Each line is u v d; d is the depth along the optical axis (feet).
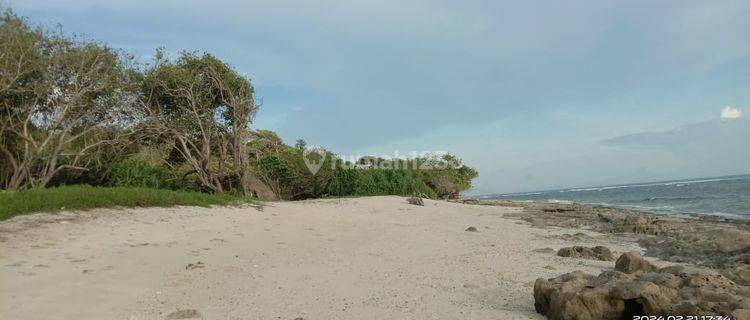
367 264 35.65
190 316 22.54
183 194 63.77
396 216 75.92
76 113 82.28
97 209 48.83
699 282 20.86
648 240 49.03
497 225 66.80
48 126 79.61
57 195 48.14
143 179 83.82
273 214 65.10
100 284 27.55
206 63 92.89
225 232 48.78
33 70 74.69
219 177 93.76
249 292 27.27
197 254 37.65
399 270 33.37
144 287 27.73
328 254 40.09
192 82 90.63
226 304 24.91
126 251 36.35
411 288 28.04
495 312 23.17
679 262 37.55
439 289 27.78
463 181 171.12
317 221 63.87
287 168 105.29
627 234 56.08
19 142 79.71
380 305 24.53
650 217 75.31
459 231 58.39
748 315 17.44
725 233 43.83
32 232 37.88
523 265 34.96
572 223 69.62
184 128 93.04
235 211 62.13
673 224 62.23
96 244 37.42
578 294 20.81
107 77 82.07
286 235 50.60
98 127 86.38
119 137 88.17
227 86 92.73
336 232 55.21
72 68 78.69
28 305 23.02
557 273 31.89
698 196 166.71
